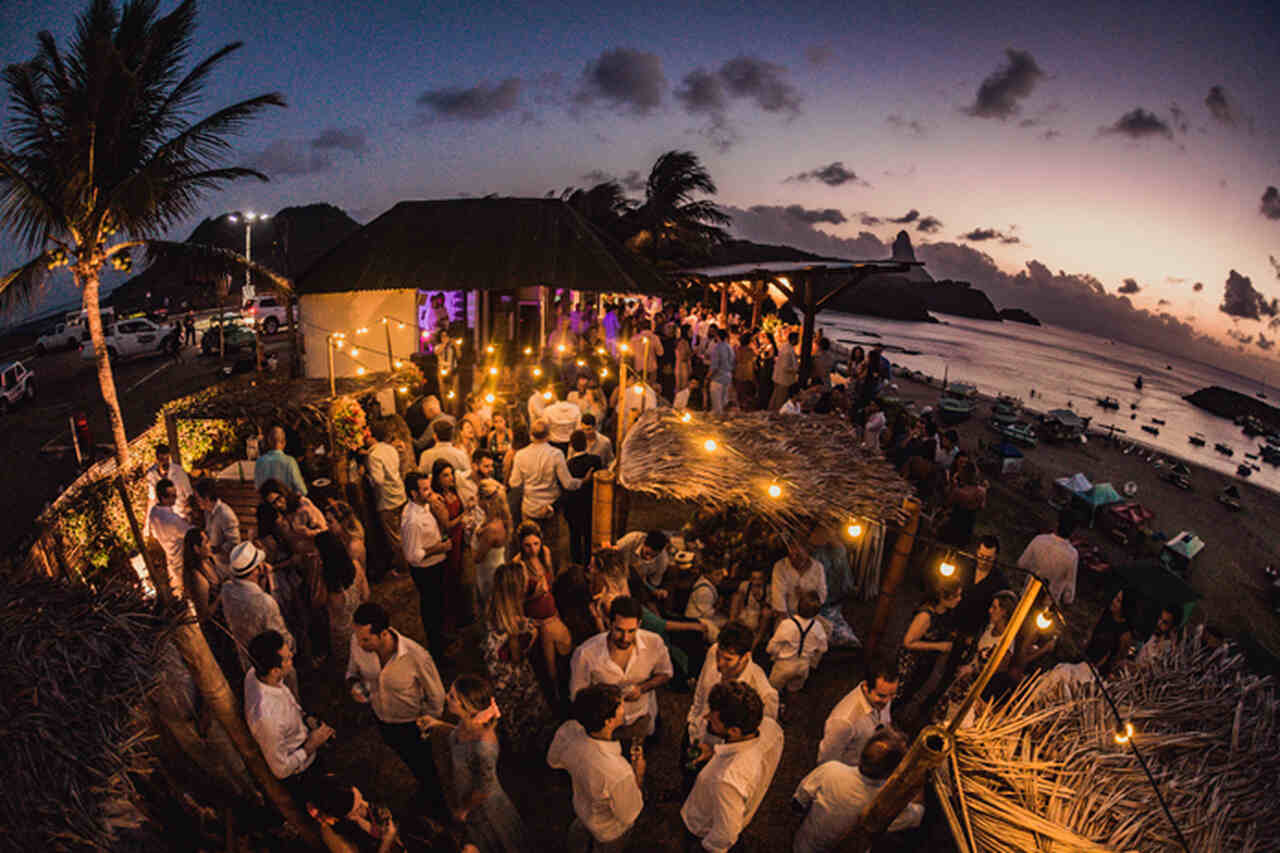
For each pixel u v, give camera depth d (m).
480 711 3.38
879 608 6.06
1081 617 8.05
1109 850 2.71
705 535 6.48
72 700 2.56
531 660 4.69
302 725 3.97
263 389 8.59
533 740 4.77
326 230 65.31
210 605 5.07
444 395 12.30
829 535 6.08
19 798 2.29
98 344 9.55
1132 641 5.72
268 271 11.34
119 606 3.01
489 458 6.21
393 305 13.89
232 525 5.83
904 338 155.00
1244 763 3.06
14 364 20.81
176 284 45.91
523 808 4.55
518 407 11.38
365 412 8.92
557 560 7.75
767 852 4.38
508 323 16.19
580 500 7.02
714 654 4.12
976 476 8.38
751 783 3.36
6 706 2.43
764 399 15.42
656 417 7.35
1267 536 14.64
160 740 3.93
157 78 9.30
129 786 2.62
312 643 5.96
